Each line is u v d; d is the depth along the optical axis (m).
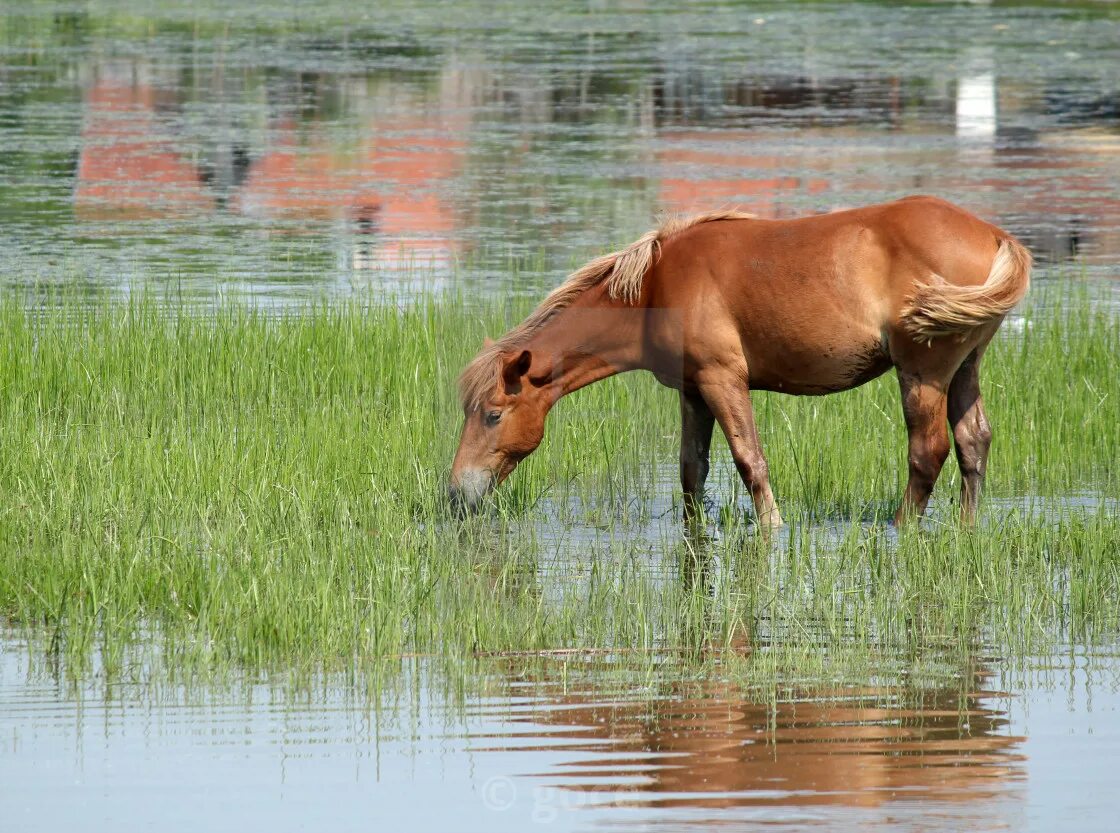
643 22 167.62
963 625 27.58
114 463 35.84
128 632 26.27
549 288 56.34
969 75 128.50
